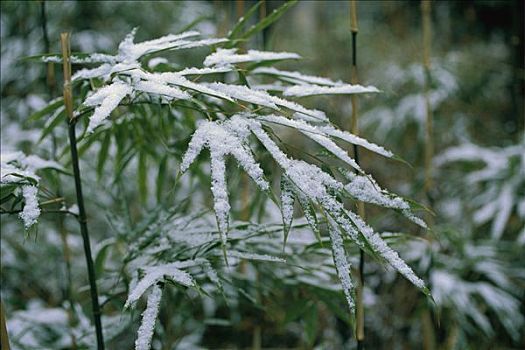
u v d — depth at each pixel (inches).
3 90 99.7
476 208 101.2
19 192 52.3
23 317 72.5
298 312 64.5
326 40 151.8
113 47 99.3
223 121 45.4
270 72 56.4
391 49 134.7
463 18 150.3
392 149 116.6
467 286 92.0
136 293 47.9
